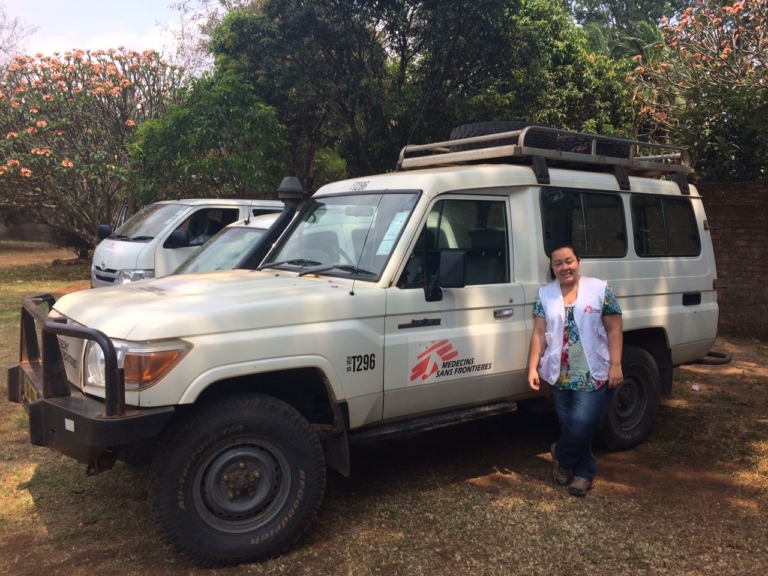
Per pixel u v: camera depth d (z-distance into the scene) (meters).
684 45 10.96
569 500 4.29
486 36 12.12
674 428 5.70
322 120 14.35
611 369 4.22
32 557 3.52
